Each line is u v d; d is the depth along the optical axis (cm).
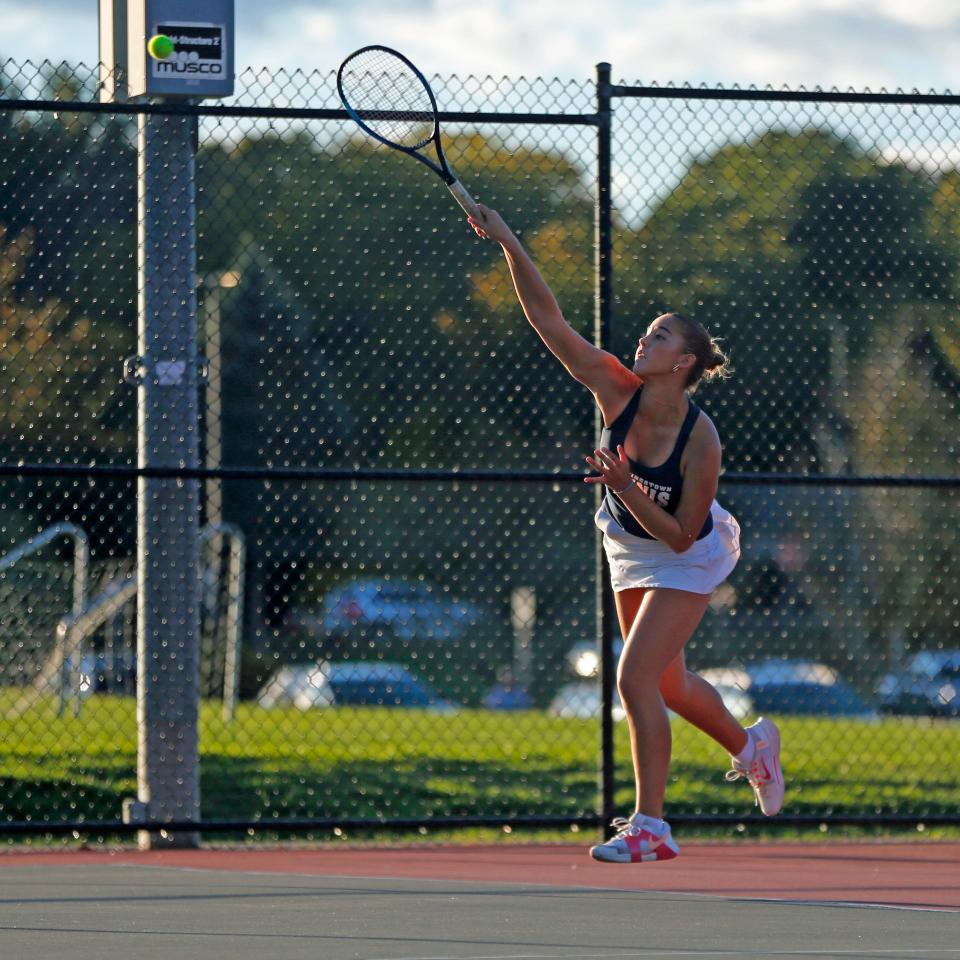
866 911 1902
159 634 2664
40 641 3869
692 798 3269
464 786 3303
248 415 4950
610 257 2525
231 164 3738
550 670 7406
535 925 1756
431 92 2116
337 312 3631
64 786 3056
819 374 3444
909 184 3108
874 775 3575
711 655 6141
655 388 1838
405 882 2181
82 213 3161
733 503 5628
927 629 4856
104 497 4272
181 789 2648
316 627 5744
